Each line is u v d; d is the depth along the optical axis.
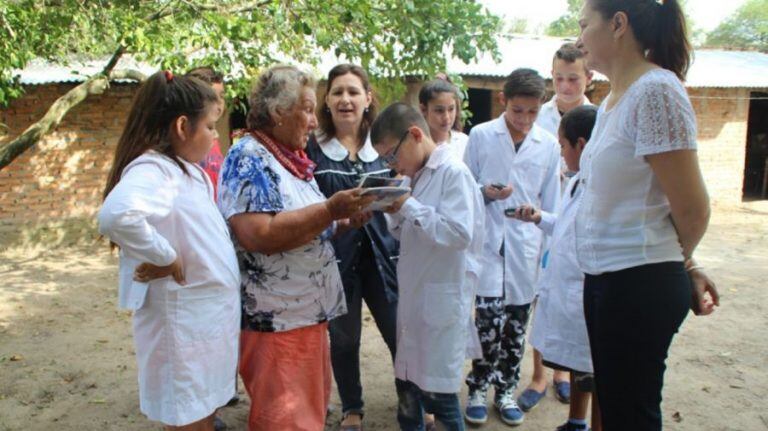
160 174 2.09
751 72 12.64
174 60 5.58
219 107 2.29
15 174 8.13
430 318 2.65
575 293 2.81
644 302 1.96
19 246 8.20
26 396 3.94
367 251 3.10
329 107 3.06
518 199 3.47
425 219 2.52
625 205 1.98
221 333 2.20
